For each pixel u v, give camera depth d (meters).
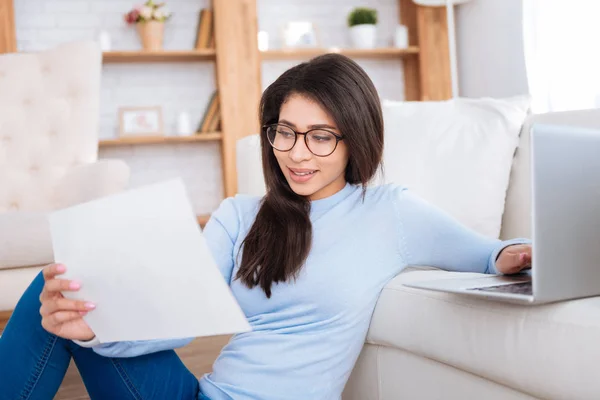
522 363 0.91
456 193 1.70
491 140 1.73
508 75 4.00
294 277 1.13
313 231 1.17
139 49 4.39
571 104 3.32
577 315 0.85
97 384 1.07
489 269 1.13
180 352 2.49
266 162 1.19
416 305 1.12
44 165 2.96
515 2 3.89
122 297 0.87
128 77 4.43
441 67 4.46
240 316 0.80
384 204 1.21
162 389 1.11
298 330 1.13
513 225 1.69
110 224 0.83
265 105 1.18
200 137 4.16
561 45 3.37
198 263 0.79
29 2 4.25
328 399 1.15
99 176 2.53
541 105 3.56
